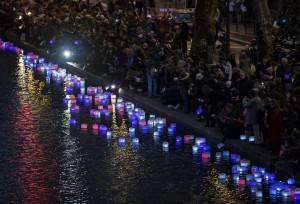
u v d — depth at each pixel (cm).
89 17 5466
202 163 2912
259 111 2953
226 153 2975
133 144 3197
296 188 2523
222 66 3781
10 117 3675
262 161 2850
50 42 5431
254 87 3198
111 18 5719
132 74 4172
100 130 3434
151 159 2975
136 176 2780
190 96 3538
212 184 2678
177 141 3198
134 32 4925
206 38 4406
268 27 4106
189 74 3578
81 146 3175
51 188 2667
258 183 2655
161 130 3425
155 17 5703
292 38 4522
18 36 6159
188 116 3525
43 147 3156
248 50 4209
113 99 4091
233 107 3153
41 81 4606
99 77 4588
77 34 5203
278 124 2844
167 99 3744
